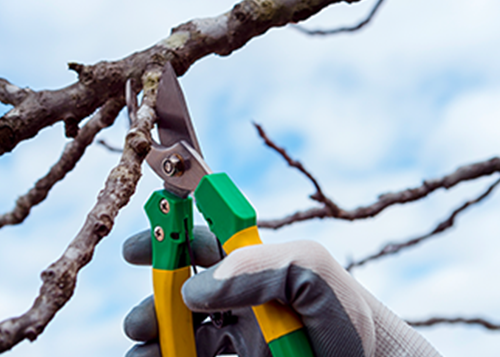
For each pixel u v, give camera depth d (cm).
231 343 54
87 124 64
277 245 47
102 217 42
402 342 49
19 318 39
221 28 57
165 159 52
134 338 54
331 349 47
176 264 53
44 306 39
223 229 49
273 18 57
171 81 52
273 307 47
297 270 46
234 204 48
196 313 55
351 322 46
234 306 46
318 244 47
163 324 53
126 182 44
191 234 53
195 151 52
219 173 50
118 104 60
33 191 67
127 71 55
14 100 54
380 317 50
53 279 40
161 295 53
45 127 54
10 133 52
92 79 54
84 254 41
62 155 65
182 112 52
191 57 56
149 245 55
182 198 53
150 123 48
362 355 47
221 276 46
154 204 53
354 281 50
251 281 46
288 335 47
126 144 46
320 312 46
